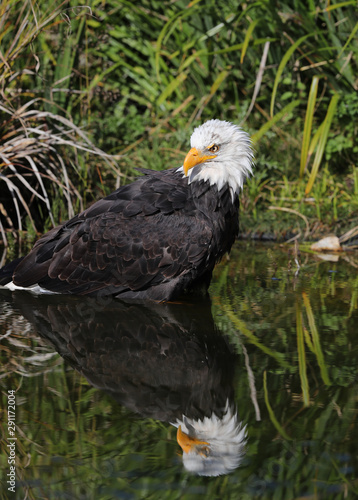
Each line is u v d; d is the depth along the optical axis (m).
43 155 12.94
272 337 7.68
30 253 10.04
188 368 6.81
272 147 14.73
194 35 16.05
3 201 13.22
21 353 7.22
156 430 5.44
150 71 16.62
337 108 14.45
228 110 15.91
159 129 15.54
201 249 9.33
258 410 5.75
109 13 16.28
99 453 5.06
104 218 9.69
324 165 14.66
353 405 5.82
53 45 14.05
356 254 11.89
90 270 9.69
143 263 9.48
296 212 13.16
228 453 5.06
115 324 8.31
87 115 14.59
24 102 13.61
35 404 5.89
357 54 14.75
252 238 13.02
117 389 6.25
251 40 14.46
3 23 12.31
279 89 15.45
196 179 9.64
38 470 4.87
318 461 4.91
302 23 14.91
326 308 8.76
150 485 4.66
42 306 9.16
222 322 8.29
